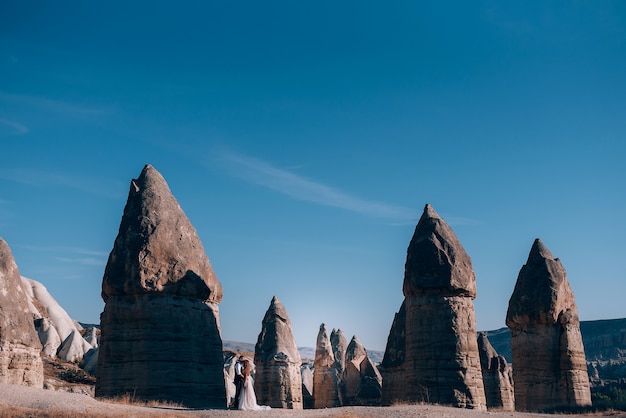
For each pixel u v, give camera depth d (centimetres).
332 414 2122
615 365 9831
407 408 2300
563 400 3203
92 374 4844
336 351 7406
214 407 2600
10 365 2358
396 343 4012
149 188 2847
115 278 2670
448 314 2812
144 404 2467
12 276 2480
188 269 2753
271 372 4484
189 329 2709
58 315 5841
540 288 3300
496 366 4622
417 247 2919
